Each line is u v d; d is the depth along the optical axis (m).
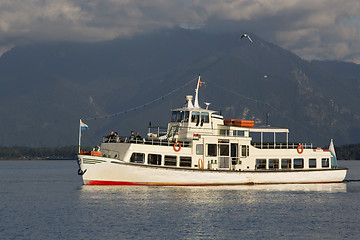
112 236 54.00
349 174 163.38
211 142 84.50
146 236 54.12
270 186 90.94
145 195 76.38
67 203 73.19
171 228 57.50
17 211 67.81
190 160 83.38
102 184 80.88
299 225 60.53
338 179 97.88
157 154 81.12
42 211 67.50
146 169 80.25
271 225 60.19
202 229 57.41
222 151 86.00
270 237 54.84
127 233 55.16
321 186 97.25
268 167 90.19
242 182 87.62
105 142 85.44
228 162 86.31
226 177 85.69
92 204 70.38
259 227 59.06
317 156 95.56
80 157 79.62
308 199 79.31
